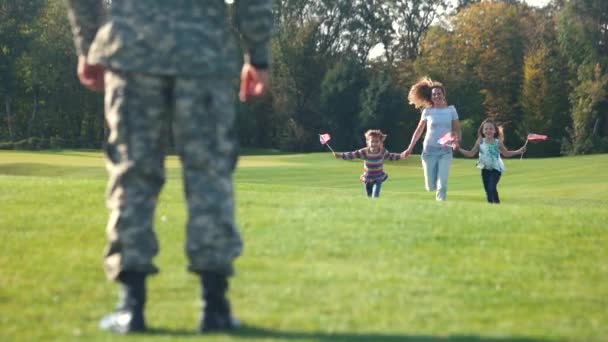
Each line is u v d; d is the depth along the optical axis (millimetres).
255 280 9789
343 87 140000
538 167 61500
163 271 10141
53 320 8008
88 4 7949
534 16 148000
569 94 133000
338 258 11297
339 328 7766
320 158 83688
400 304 8820
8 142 125500
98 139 139375
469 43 146125
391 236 12781
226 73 7547
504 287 9828
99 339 7230
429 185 26250
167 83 7527
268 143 148375
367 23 152000
